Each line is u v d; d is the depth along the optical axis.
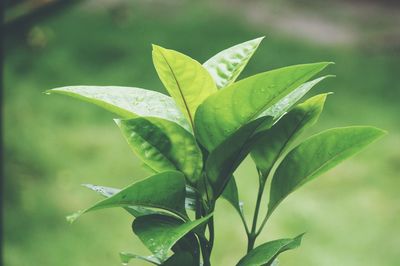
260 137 1.45
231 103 1.38
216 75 1.58
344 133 1.49
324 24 12.11
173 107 1.58
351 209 6.76
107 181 7.19
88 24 11.21
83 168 7.33
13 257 5.73
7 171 6.93
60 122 8.28
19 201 6.52
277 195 1.57
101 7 11.87
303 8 12.77
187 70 1.42
